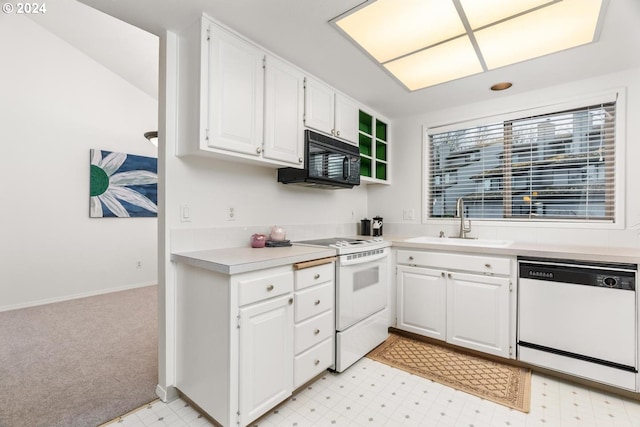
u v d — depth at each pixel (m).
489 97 2.73
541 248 2.11
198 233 1.92
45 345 2.46
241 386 1.45
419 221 3.18
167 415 1.62
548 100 2.50
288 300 1.70
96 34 3.54
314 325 1.87
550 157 2.53
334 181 2.40
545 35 1.78
